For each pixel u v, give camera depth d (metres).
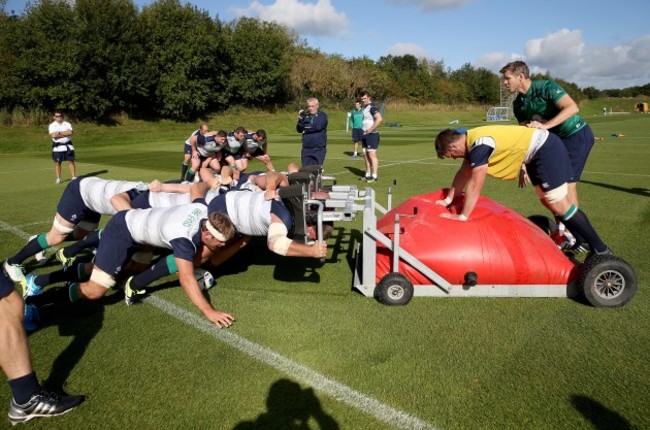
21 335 2.56
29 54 25.86
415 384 2.82
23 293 4.23
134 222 3.62
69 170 13.92
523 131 3.93
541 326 3.47
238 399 2.74
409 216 4.32
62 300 3.68
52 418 2.64
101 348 3.34
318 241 3.68
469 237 3.97
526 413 2.54
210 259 4.61
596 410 2.56
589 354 3.09
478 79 69.88
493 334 3.37
